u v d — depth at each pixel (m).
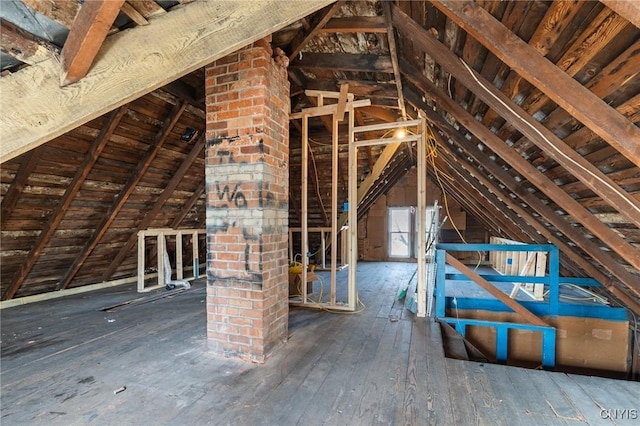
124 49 1.27
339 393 1.85
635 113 1.21
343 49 2.63
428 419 1.62
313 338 2.68
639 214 1.50
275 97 2.38
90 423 1.58
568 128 1.54
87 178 3.50
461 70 1.79
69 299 4.16
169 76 1.26
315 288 4.79
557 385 1.99
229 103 2.29
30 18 1.15
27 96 1.31
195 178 4.85
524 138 1.93
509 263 5.53
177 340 2.65
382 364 2.22
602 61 1.15
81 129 3.03
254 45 2.22
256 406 1.71
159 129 3.67
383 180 6.70
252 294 2.23
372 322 3.13
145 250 5.54
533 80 1.29
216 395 1.82
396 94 3.15
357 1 1.96
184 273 6.05
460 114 2.32
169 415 1.64
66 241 4.00
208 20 1.21
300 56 2.77
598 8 1.02
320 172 5.85
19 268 3.77
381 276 5.78
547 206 2.58
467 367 2.20
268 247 2.30
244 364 2.20
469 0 1.30
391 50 2.14
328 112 3.32
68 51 1.20
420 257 3.35
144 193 4.34
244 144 2.25
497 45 1.30
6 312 3.57
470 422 1.60
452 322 3.25
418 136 3.24
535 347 3.81
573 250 3.12
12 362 2.26
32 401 1.77
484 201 4.67
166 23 1.23
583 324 3.73
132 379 2.00
